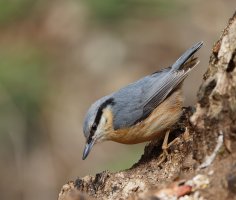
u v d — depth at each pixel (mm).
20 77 16422
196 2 17672
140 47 17484
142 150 14734
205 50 16172
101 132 8398
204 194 6199
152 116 7977
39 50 17797
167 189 6398
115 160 14680
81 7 18734
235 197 5988
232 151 6355
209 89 6672
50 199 14844
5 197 14852
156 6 18000
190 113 7859
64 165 15258
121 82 16812
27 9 19109
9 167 15125
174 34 17359
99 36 18000
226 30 6957
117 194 7059
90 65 17422
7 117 15609
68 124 15930
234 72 6531
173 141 7426
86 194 7234
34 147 15516
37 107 16031
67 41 18125
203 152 6590
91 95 16688
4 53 17547
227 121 6438
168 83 7965
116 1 18109
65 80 17016
